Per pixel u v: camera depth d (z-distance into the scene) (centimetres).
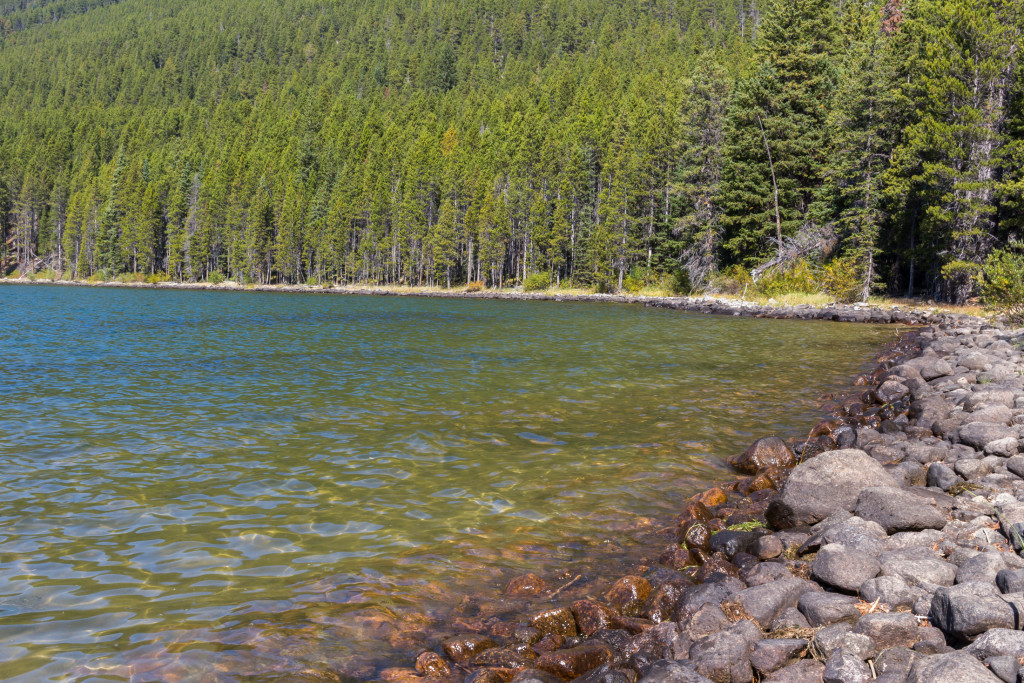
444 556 625
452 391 1475
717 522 698
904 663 395
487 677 416
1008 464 757
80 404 1316
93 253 13512
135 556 615
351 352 2203
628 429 1134
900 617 430
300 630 490
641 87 12075
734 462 931
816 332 3036
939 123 3700
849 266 4531
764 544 604
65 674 429
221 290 10762
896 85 4353
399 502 769
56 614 507
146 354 2122
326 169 12912
